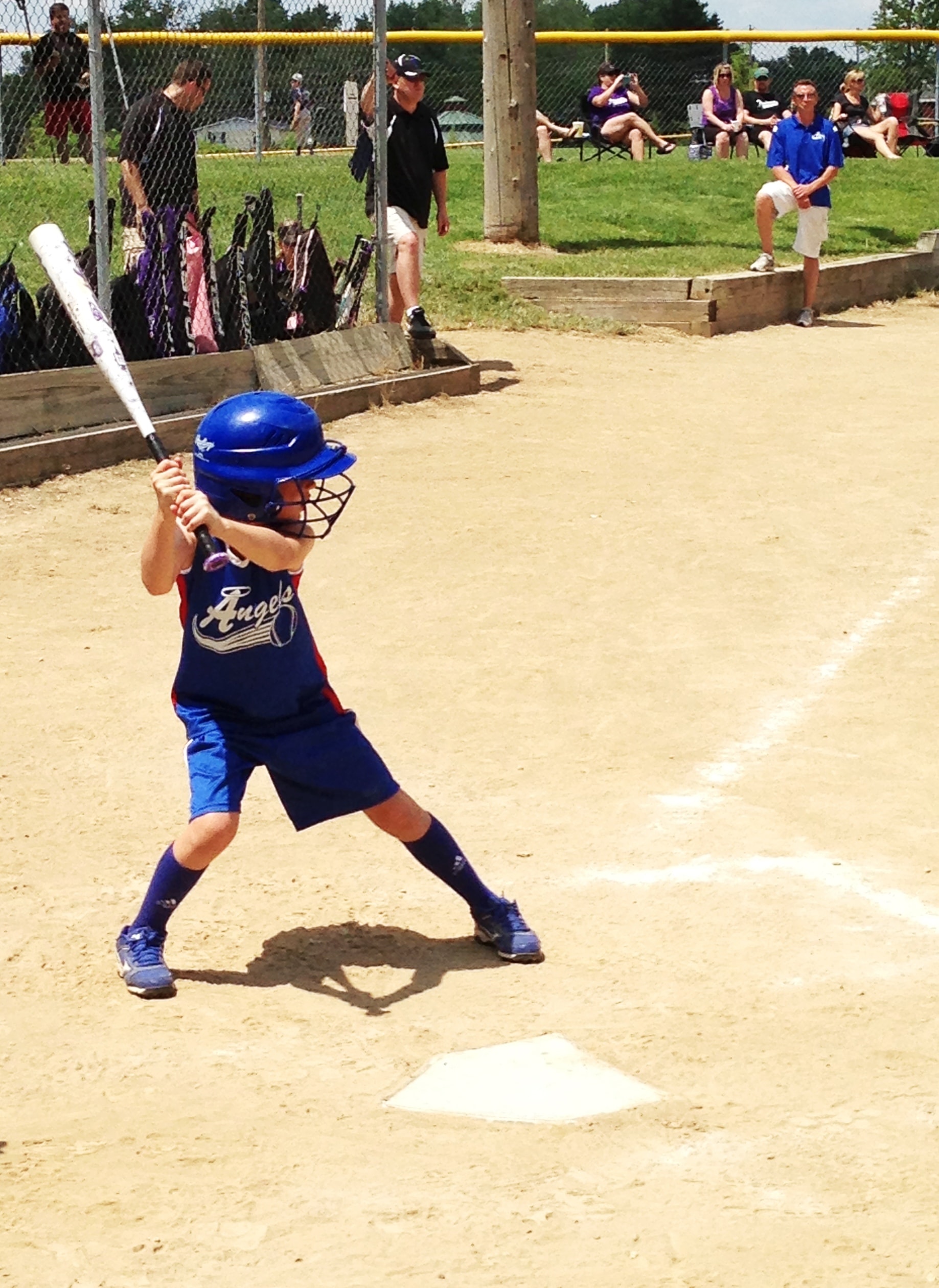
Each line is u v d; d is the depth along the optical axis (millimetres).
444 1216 2953
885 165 22391
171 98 10219
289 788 4012
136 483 9023
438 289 14188
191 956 4137
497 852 4785
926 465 9672
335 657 6500
